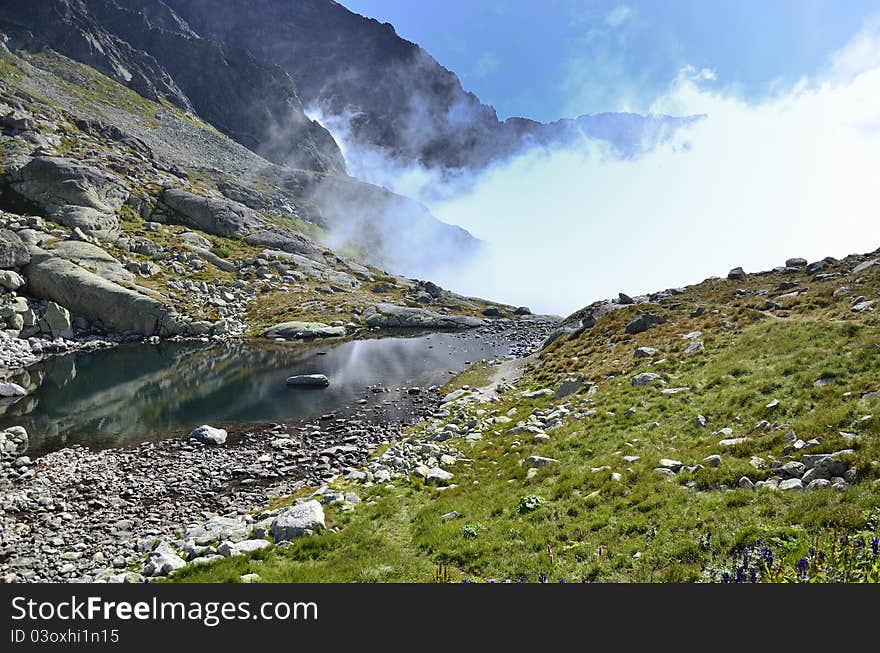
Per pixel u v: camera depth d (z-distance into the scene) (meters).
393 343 67.44
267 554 15.30
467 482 20.34
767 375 21.73
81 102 168.38
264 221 119.62
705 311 38.75
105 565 16.61
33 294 67.00
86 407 37.81
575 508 14.80
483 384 43.53
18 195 86.69
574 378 34.00
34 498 22.33
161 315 68.44
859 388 17.20
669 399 23.11
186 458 27.83
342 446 29.58
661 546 11.46
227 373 49.56
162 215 102.88
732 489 13.54
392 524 16.97
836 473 12.63
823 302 32.81
